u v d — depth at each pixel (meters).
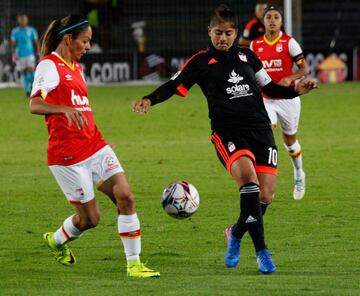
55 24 27.98
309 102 87.31
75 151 27.66
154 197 43.97
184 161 55.19
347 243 33.31
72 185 27.88
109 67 114.69
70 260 29.98
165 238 34.81
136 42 121.12
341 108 82.19
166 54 113.94
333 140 63.56
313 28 126.44
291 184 47.69
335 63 111.50
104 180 27.80
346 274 27.78
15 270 29.28
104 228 36.81
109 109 83.81
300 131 68.50
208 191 45.44
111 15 122.56
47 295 24.88
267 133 29.39
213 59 29.30
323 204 41.78
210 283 26.17
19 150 61.31
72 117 26.55
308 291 24.73
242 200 27.80
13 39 98.69
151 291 25.05
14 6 126.12
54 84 27.31
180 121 75.50
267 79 29.91
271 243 33.50
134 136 67.25
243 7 124.94
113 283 26.56
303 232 35.59
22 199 43.84
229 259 29.14
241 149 28.47
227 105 29.02
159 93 28.97
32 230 36.75
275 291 24.73
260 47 45.72
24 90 107.19
